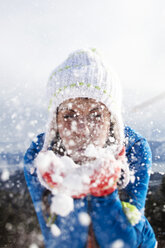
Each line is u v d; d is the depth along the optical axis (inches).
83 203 27.6
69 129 35.7
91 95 36.9
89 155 33.2
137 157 42.7
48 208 31.2
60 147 43.0
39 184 36.5
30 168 40.6
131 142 45.2
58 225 27.9
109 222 25.9
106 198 28.1
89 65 40.5
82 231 25.7
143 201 36.2
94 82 38.3
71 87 37.5
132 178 36.2
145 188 38.6
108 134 40.9
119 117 40.8
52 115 39.9
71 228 26.4
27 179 39.6
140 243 30.2
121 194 35.9
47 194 32.7
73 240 25.5
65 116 37.2
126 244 24.6
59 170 28.6
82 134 34.6
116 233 25.1
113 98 39.6
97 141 35.8
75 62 41.7
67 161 30.3
